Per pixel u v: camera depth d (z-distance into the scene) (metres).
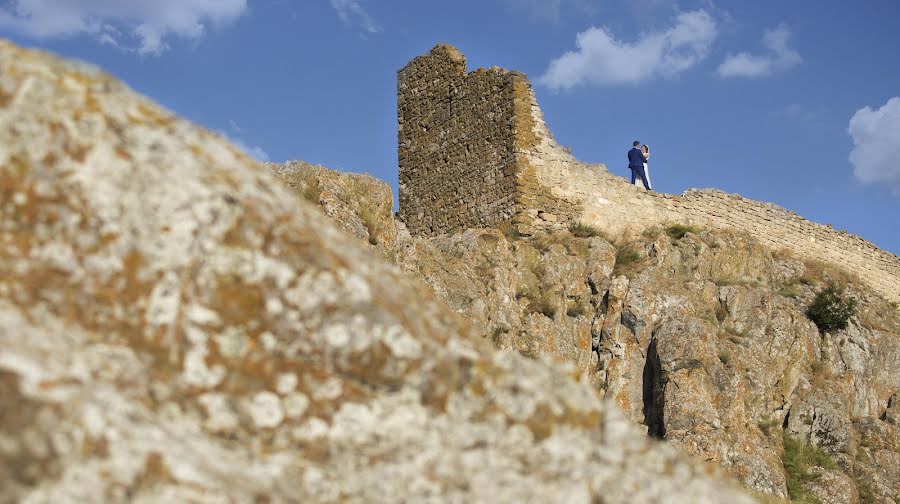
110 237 6.97
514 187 34.12
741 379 32.28
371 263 7.51
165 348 6.82
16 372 6.18
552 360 7.43
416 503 6.64
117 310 6.84
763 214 40.06
